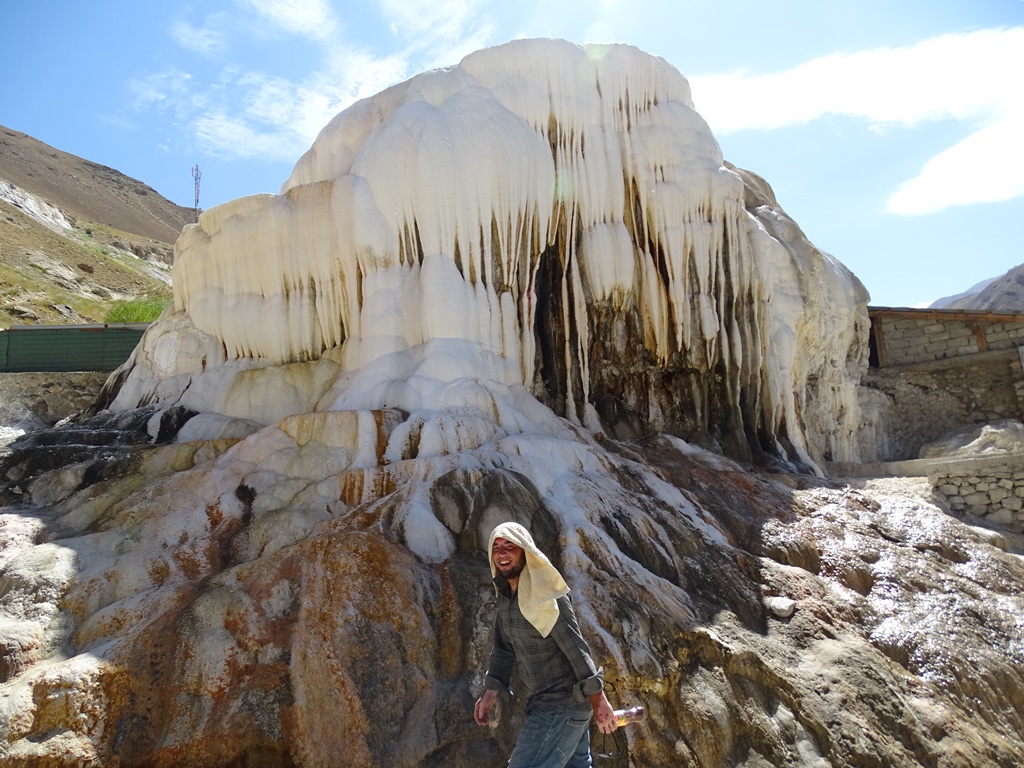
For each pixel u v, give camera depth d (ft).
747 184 34.81
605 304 27.25
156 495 18.58
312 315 26.21
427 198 23.79
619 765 12.91
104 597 14.78
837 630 17.03
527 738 9.28
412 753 12.32
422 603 14.52
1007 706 16.74
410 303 23.88
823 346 34.63
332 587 14.23
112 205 249.55
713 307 28.25
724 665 14.76
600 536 17.19
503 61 26.25
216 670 12.72
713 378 28.68
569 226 26.76
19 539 17.04
